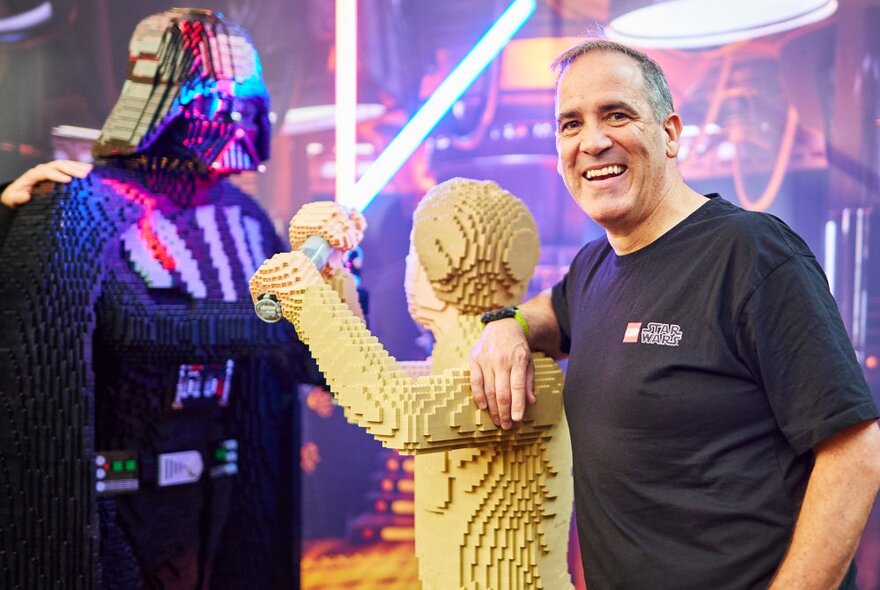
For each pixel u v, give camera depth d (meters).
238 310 2.54
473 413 1.61
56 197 2.27
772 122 5.09
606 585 1.51
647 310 1.48
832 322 1.34
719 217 1.47
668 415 1.42
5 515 2.20
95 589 2.23
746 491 1.38
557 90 1.57
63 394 2.21
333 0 5.66
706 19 5.16
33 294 2.20
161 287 2.46
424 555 1.88
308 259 1.72
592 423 1.53
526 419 1.68
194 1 5.28
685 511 1.41
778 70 5.03
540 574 1.78
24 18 4.89
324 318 1.64
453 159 5.98
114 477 2.50
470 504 1.77
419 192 6.05
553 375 1.75
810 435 1.31
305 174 6.00
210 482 2.76
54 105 5.00
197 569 2.76
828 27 4.84
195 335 2.44
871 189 4.82
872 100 4.79
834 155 4.91
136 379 2.53
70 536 2.20
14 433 2.20
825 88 4.91
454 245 1.89
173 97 2.36
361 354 1.59
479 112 5.90
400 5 5.75
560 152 1.58
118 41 5.07
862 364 4.79
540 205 5.92
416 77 5.89
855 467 1.30
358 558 5.34
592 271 1.71
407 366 2.16
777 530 1.37
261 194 6.03
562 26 5.66
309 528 5.75
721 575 1.38
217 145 2.45
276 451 3.00
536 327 1.75
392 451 5.85
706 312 1.41
